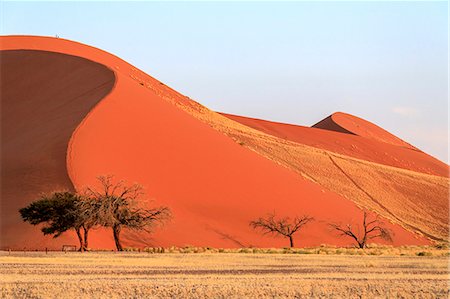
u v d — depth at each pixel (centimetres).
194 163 9675
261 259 5528
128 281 3250
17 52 12550
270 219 9069
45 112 10388
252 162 10644
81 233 7525
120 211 7125
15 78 11719
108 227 7775
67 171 8300
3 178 8425
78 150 8700
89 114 9556
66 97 10762
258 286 3012
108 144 9094
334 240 9600
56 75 11606
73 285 3025
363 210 11338
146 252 6762
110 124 9500
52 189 8044
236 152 10712
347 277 3634
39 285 3025
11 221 7631
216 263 4844
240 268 4350
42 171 8375
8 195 8106
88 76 11250
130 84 11206
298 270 4225
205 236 8344
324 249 7856
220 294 2734
